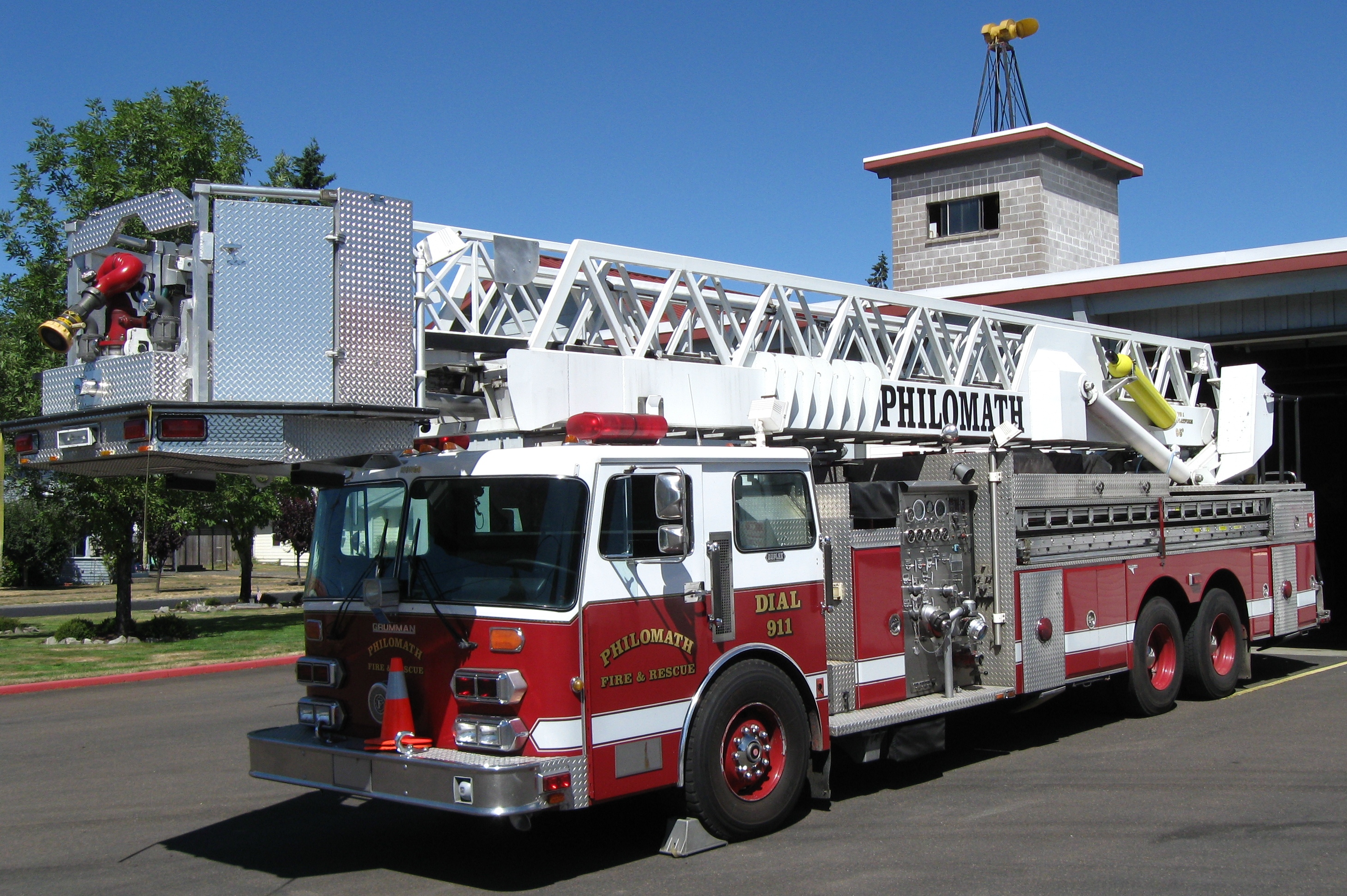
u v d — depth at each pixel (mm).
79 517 16344
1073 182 21234
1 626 18750
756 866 5375
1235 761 7320
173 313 5648
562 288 6789
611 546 5277
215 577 41125
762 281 7840
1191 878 5008
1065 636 7977
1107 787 6754
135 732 9859
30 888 5402
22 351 15969
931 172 21594
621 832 6121
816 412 7805
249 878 5477
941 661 7285
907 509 7113
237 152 17141
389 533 5688
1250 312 14695
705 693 5633
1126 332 10859
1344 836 5586
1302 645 14180
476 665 5156
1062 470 9711
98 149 16312
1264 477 11773
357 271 5527
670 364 7016
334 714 5656
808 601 6191
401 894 5180
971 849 5535
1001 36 22438
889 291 8648
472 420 6582
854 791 6898
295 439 5355
